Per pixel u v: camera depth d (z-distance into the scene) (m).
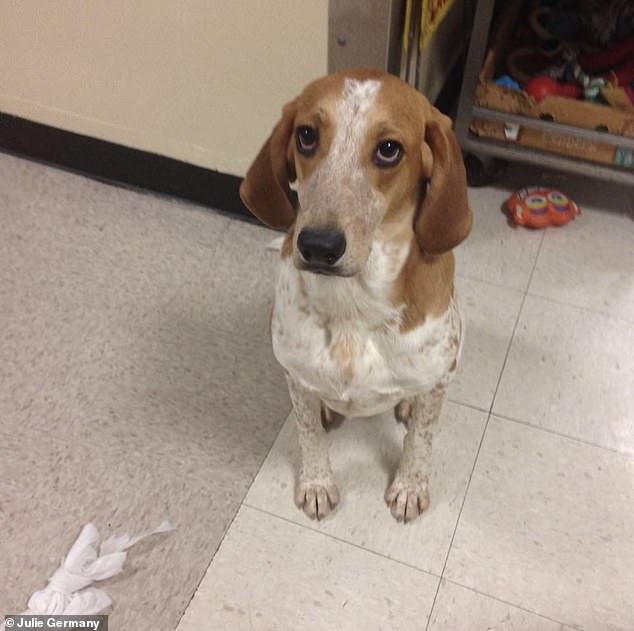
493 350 1.87
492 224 2.19
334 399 1.36
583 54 2.12
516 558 1.51
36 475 1.63
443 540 1.54
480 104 2.11
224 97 1.94
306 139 1.08
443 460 1.66
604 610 1.45
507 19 2.16
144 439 1.70
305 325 1.25
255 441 1.70
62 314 1.95
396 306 1.20
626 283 2.03
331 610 1.45
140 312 1.95
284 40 1.75
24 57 2.09
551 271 2.06
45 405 1.75
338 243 1.00
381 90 1.04
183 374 1.82
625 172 2.07
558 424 1.73
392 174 1.07
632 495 1.61
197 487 1.62
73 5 1.90
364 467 1.66
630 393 1.79
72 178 2.33
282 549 1.53
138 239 2.14
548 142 2.11
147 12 1.83
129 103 2.08
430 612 1.44
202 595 1.46
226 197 2.18
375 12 1.61
